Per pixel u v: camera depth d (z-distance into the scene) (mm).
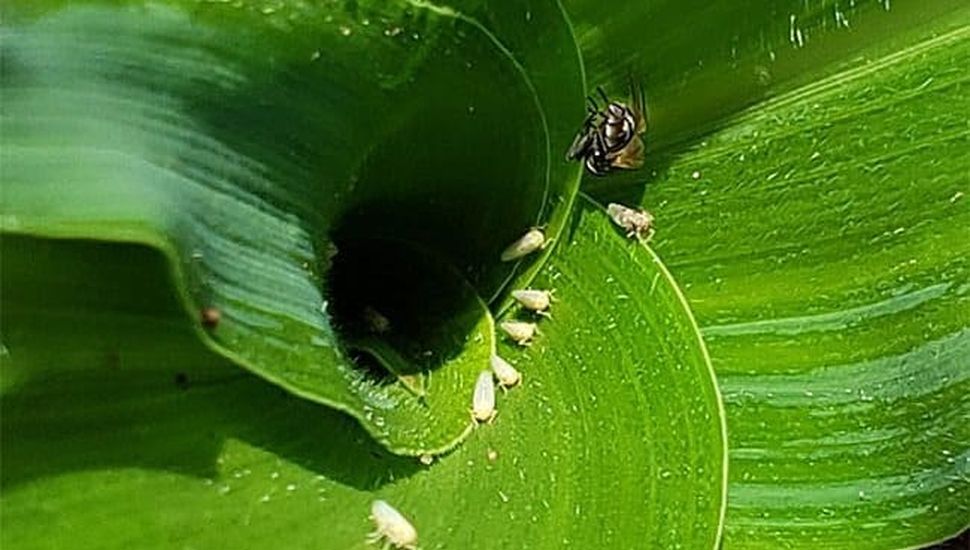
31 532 60
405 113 72
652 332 83
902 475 85
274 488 66
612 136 82
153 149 58
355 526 69
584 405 82
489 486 76
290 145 66
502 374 81
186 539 63
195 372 61
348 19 64
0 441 58
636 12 83
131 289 56
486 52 71
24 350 57
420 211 83
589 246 85
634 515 79
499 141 79
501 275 85
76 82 56
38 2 55
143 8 58
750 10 84
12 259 54
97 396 60
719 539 79
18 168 53
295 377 62
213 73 61
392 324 85
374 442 69
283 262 65
